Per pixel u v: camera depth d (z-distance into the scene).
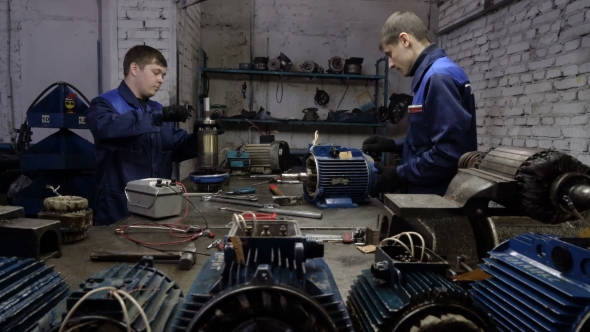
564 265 0.63
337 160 1.83
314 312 0.54
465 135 1.40
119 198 1.97
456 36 3.79
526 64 2.87
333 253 1.15
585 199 0.78
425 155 1.48
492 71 3.25
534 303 0.63
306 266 0.74
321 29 4.16
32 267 0.75
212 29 4.08
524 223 0.95
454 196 0.96
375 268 0.69
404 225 0.90
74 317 0.53
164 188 1.51
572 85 2.47
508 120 3.07
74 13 3.37
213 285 0.60
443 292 0.58
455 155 1.40
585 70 2.38
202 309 0.52
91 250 1.13
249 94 4.15
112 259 1.04
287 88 4.18
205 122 2.23
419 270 0.67
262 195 2.12
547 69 2.67
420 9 4.22
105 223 1.97
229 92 4.14
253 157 2.94
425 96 1.53
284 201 1.90
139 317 0.58
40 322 0.59
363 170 1.84
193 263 1.03
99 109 1.85
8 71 3.42
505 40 3.09
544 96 2.70
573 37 2.46
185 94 3.34
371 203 1.93
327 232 1.40
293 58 4.17
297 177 1.86
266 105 4.19
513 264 0.71
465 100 1.54
